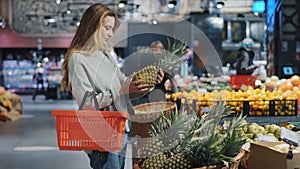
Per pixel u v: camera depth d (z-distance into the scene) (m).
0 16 16.70
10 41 17.31
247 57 7.54
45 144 7.60
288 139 2.84
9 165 6.05
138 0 14.31
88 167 5.92
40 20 17.22
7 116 10.90
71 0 17.08
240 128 2.68
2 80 18.11
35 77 18.11
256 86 5.46
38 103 16.00
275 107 4.23
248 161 2.75
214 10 13.45
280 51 7.61
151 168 2.36
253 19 13.19
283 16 7.56
